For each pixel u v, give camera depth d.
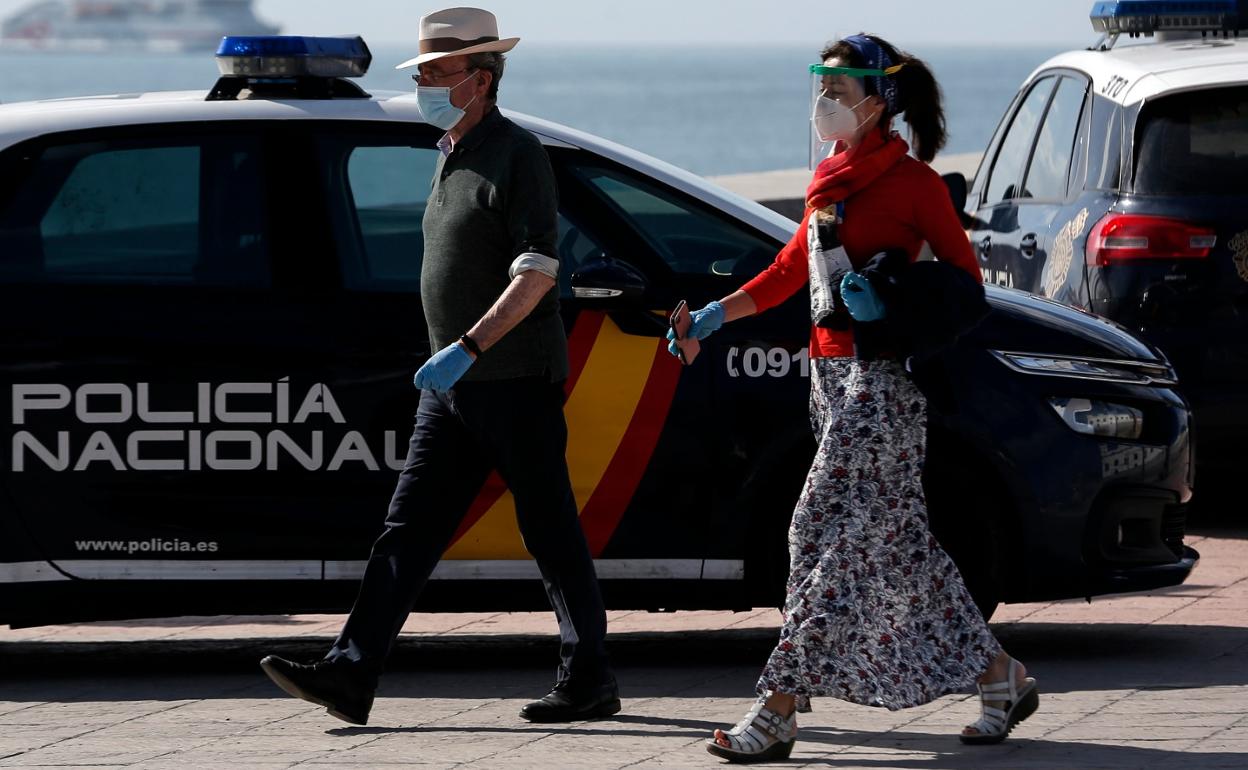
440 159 11.95
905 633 10.98
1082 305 19.14
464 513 12.05
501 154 11.49
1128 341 14.14
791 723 11.05
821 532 10.90
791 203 34.06
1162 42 21.39
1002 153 23.48
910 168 10.78
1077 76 21.14
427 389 11.20
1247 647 14.52
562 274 13.50
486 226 11.55
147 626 16.47
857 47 10.76
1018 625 15.53
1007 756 11.13
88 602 13.34
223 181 13.47
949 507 13.66
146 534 13.25
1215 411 18.59
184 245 13.38
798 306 13.44
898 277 10.52
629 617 16.38
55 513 13.22
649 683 13.57
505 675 13.99
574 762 11.12
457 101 11.54
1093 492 13.64
